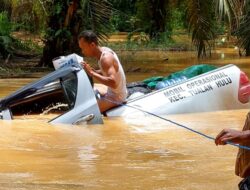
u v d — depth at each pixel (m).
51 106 9.38
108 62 9.07
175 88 9.52
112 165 5.99
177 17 31.95
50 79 8.92
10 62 20.58
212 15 16.95
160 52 26.16
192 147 6.88
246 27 21.23
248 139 3.51
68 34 18.47
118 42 28.75
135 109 9.23
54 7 18.30
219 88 9.62
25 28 26.42
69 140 7.32
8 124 8.42
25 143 7.11
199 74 10.08
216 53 24.53
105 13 16.70
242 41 22.16
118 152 6.62
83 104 8.59
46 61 18.94
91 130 8.04
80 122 8.49
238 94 9.71
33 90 9.10
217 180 5.40
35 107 9.33
